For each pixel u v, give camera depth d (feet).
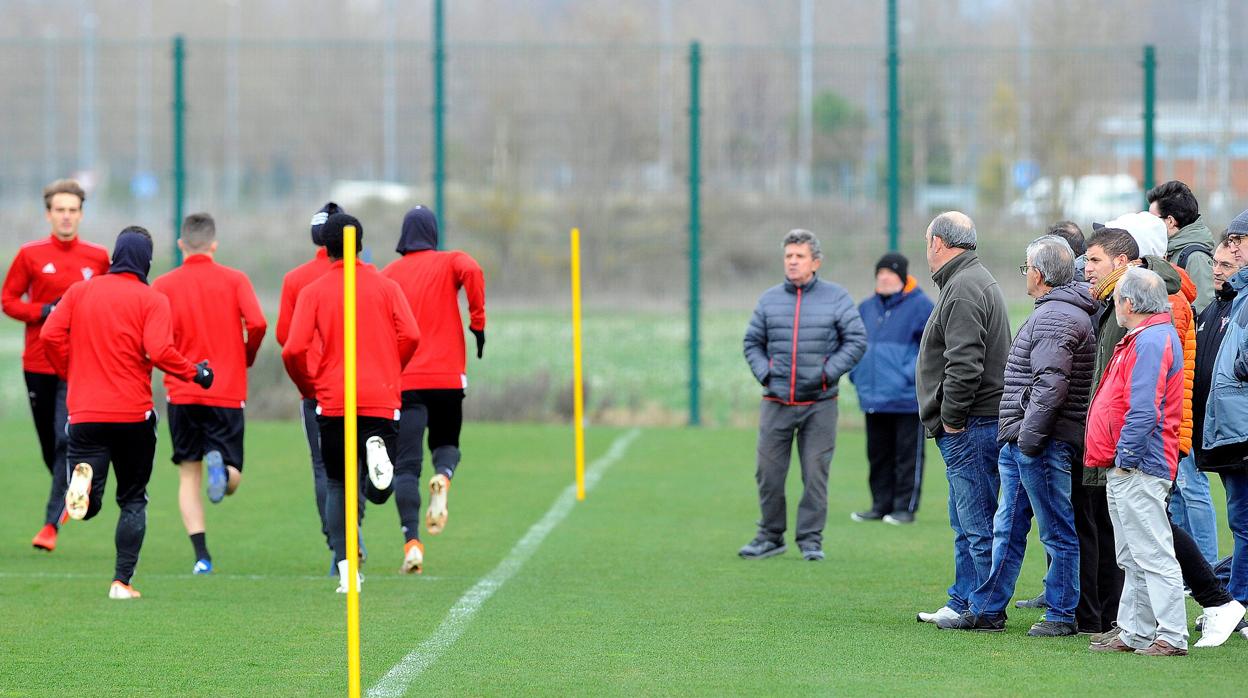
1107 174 214.07
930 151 220.02
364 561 115.34
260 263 242.17
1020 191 217.77
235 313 111.75
